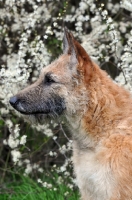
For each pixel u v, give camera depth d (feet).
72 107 26.76
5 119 38.22
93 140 26.02
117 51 37.09
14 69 35.29
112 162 24.95
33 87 27.81
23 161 37.99
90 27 42.14
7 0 36.47
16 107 27.73
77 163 26.71
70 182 35.68
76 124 26.76
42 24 39.24
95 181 25.46
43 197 33.91
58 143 36.65
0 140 39.50
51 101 27.45
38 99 27.50
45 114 27.76
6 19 39.37
